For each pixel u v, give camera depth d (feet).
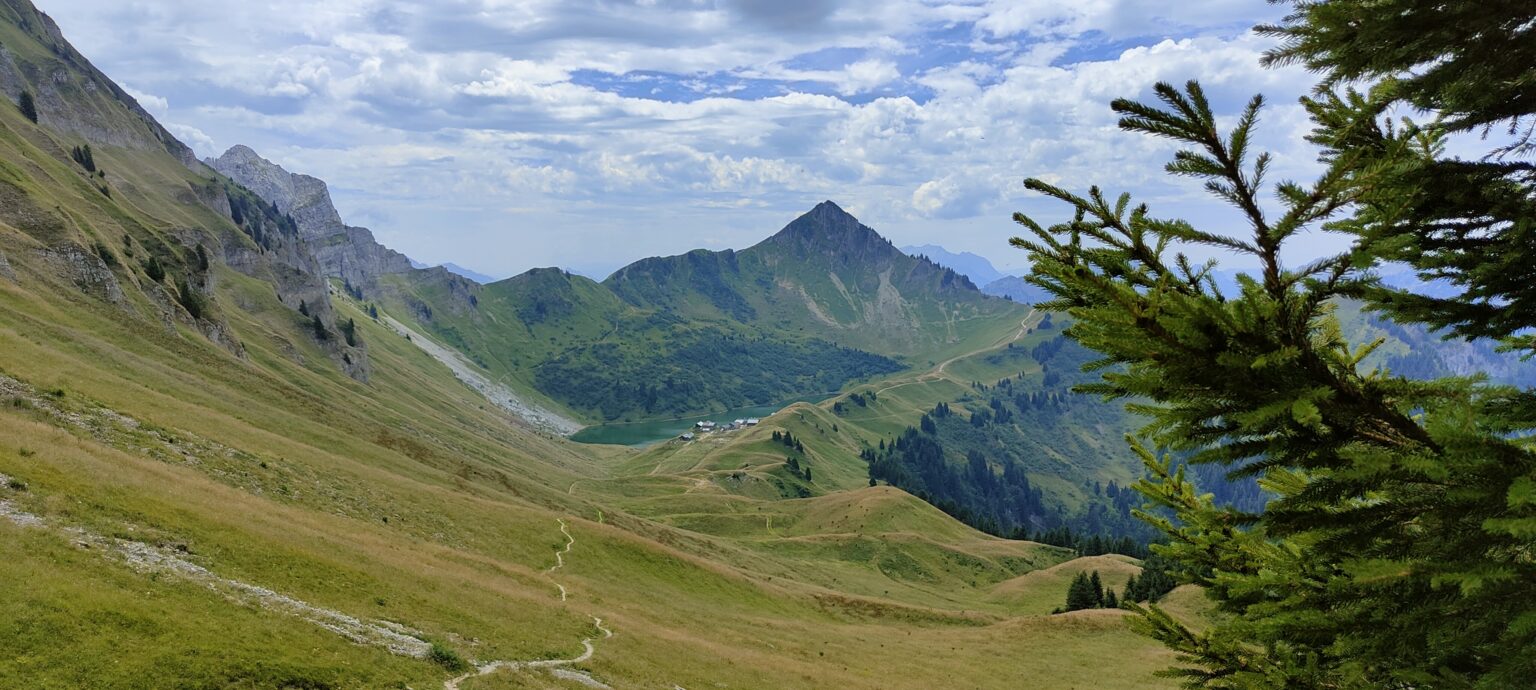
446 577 140.56
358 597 111.75
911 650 232.32
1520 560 20.79
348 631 95.30
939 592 477.36
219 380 293.23
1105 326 23.09
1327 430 22.53
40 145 561.43
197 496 123.54
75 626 69.31
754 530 586.45
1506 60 19.83
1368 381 21.99
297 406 312.91
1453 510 20.94
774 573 388.98
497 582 160.04
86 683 63.36
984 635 270.26
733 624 212.84
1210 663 34.40
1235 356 20.81
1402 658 25.49
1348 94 25.00
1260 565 33.14
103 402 171.32
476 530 217.56
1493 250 23.25
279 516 138.41
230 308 611.06
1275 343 21.48
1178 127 19.80
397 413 612.70
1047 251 24.77
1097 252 23.93
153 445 160.35
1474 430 19.03
